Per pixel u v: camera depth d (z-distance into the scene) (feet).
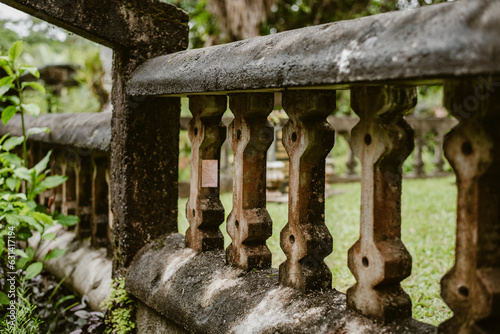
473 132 3.90
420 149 33.73
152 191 8.35
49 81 28.86
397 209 4.87
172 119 8.45
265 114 6.31
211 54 6.12
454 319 4.19
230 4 25.46
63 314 9.98
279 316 5.43
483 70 3.21
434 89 29.63
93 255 10.53
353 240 15.26
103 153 10.54
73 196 12.50
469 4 3.47
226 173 27.17
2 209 9.22
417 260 12.25
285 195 24.16
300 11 28.76
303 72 4.55
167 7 8.05
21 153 14.96
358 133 4.87
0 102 14.92
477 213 3.94
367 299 4.86
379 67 3.84
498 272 4.02
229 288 6.26
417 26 3.70
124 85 7.99
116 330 8.08
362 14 28.43
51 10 7.13
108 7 7.58
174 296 6.85
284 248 5.86
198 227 7.47
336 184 31.30
